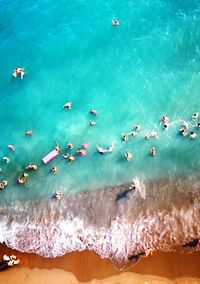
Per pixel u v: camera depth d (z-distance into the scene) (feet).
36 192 109.40
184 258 86.12
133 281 85.87
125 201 99.86
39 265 93.66
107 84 125.39
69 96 126.52
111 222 97.30
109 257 91.04
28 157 117.29
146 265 87.25
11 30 150.92
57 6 152.97
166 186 99.45
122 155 108.47
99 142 113.09
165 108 114.52
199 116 109.60
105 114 118.83
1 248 99.14
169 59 125.39
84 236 96.58
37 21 150.41
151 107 116.06
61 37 142.10
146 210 96.58
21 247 98.27
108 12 143.84
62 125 120.78
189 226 90.89
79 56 135.44
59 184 108.78
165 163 103.81
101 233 96.02
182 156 103.81
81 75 130.11
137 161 106.22
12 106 130.62
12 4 160.04
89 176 107.65
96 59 132.77
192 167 101.14
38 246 97.55
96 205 101.55
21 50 143.23
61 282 89.86
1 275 93.91
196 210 93.04
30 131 122.31
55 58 137.39
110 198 101.71
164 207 95.76
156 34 132.36
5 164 118.21
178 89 117.29
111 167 107.45
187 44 126.93
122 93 121.80
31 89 132.26
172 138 107.55
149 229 93.15
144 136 110.11
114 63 129.80
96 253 92.58
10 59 141.90
